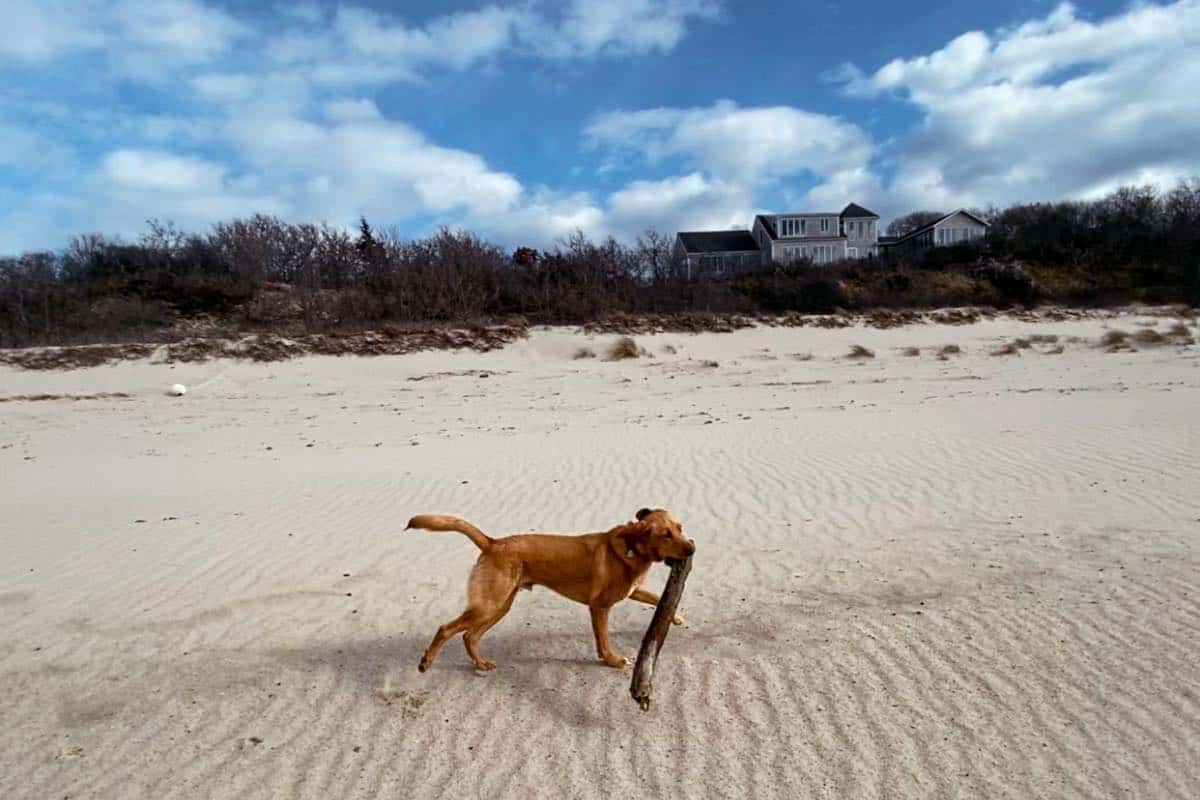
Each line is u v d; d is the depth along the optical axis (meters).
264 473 13.42
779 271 46.94
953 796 4.17
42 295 35.50
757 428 16.05
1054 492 9.97
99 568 8.49
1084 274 48.78
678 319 35.72
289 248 44.12
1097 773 4.29
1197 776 4.20
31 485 13.27
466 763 4.65
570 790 4.36
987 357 31.00
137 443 17.97
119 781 4.60
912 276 46.16
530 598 7.39
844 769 4.44
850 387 23.73
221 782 4.55
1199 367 25.94
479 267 40.06
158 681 5.83
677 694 5.38
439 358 30.22
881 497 10.23
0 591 7.88
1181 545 7.69
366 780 4.51
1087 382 22.78
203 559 8.66
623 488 11.23
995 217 67.62
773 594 7.16
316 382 27.00
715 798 4.24
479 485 11.69
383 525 9.77
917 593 6.98
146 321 34.66
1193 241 50.44
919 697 5.16
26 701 5.60
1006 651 5.73
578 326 34.91
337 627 6.73
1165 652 5.54
